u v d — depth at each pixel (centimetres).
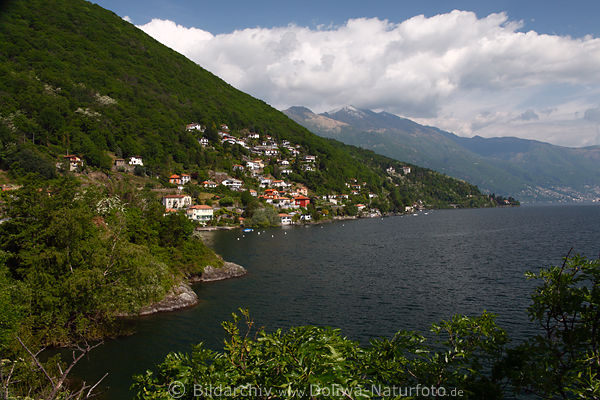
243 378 679
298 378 612
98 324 3234
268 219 15950
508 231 12438
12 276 2912
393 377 809
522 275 5453
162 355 2814
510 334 3105
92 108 18400
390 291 4703
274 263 6944
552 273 729
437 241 10144
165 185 15800
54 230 3006
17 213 3178
